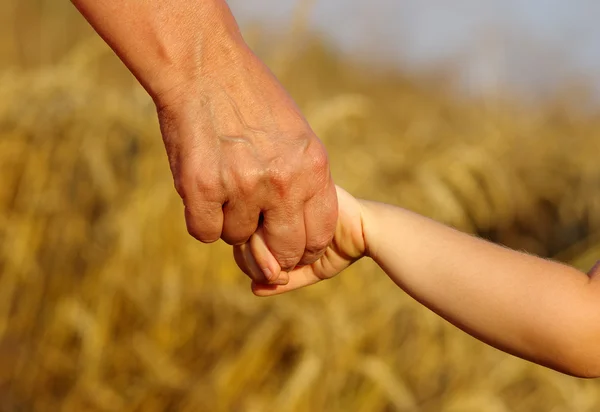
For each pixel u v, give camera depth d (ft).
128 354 8.41
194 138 3.96
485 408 8.39
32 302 8.98
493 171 11.73
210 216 3.97
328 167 4.02
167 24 3.96
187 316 8.46
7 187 9.52
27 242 9.14
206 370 8.28
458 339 8.82
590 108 15.51
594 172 12.73
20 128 9.70
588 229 12.20
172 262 8.69
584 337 3.87
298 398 7.83
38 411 8.55
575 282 3.94
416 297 4.17
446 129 13.17
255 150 3.93
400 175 10.73
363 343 8.48
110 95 10.25
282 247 4.05
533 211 12.25
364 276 8.81
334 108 10.66
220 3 4.06
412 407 8.12
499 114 14.67
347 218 4.23
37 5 14.16
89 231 9.16
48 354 8.61
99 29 3.98
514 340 3.99
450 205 10.43
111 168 9.45
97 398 8.23
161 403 8.17
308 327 8.09
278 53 10.60
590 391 8.89
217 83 4.00
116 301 8.56
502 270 4.01
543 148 13.38
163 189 8.96
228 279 8.77
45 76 10.53
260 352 8.14
